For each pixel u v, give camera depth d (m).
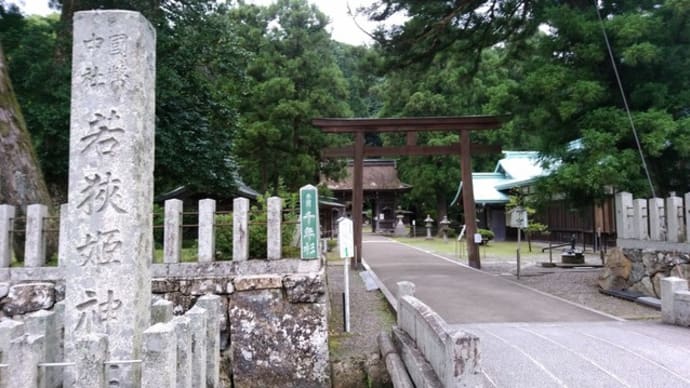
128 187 3.97
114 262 3.89
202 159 14.59
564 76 10.07
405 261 16.92
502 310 8.23
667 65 9.88
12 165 7.16
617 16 9.93
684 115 9.93
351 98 34.09
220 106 15.25
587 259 17.30
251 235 6.07
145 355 2.97
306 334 5.52
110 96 4.04
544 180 10.50
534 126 11.21
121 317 3.85
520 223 12.39
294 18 23.80
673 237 8.18
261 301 5.59
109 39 4.08
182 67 13.88
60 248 5.67
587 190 10.20
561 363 4.95
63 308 4.14
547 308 8.38
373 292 10.46
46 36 12.64
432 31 12.38
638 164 9.41
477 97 28.41
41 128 11.91
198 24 14.02
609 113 9.71
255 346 5.50
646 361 4.97
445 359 3.54
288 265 5.69
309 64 23.14
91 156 4.00
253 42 23.28
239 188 17.86
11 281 5.60
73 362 3.41
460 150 15.37
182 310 5.55
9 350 3.05
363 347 6.24
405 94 31.19
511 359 5.11
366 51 14.04
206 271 5.67
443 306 8.62
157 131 12.88
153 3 12.91
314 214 5.75
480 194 27.97
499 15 12.47
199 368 3.65
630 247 9.41
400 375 4.65
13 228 5.99
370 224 46.91
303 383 5.43
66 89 11.83
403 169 35.50
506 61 14.23
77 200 3.97
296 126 22.80
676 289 6.95
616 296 9.29
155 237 11.04
